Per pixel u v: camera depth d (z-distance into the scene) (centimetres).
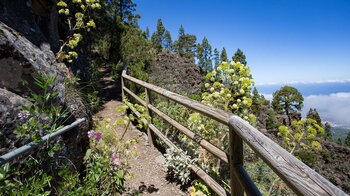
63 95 244
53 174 171
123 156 289
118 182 207
